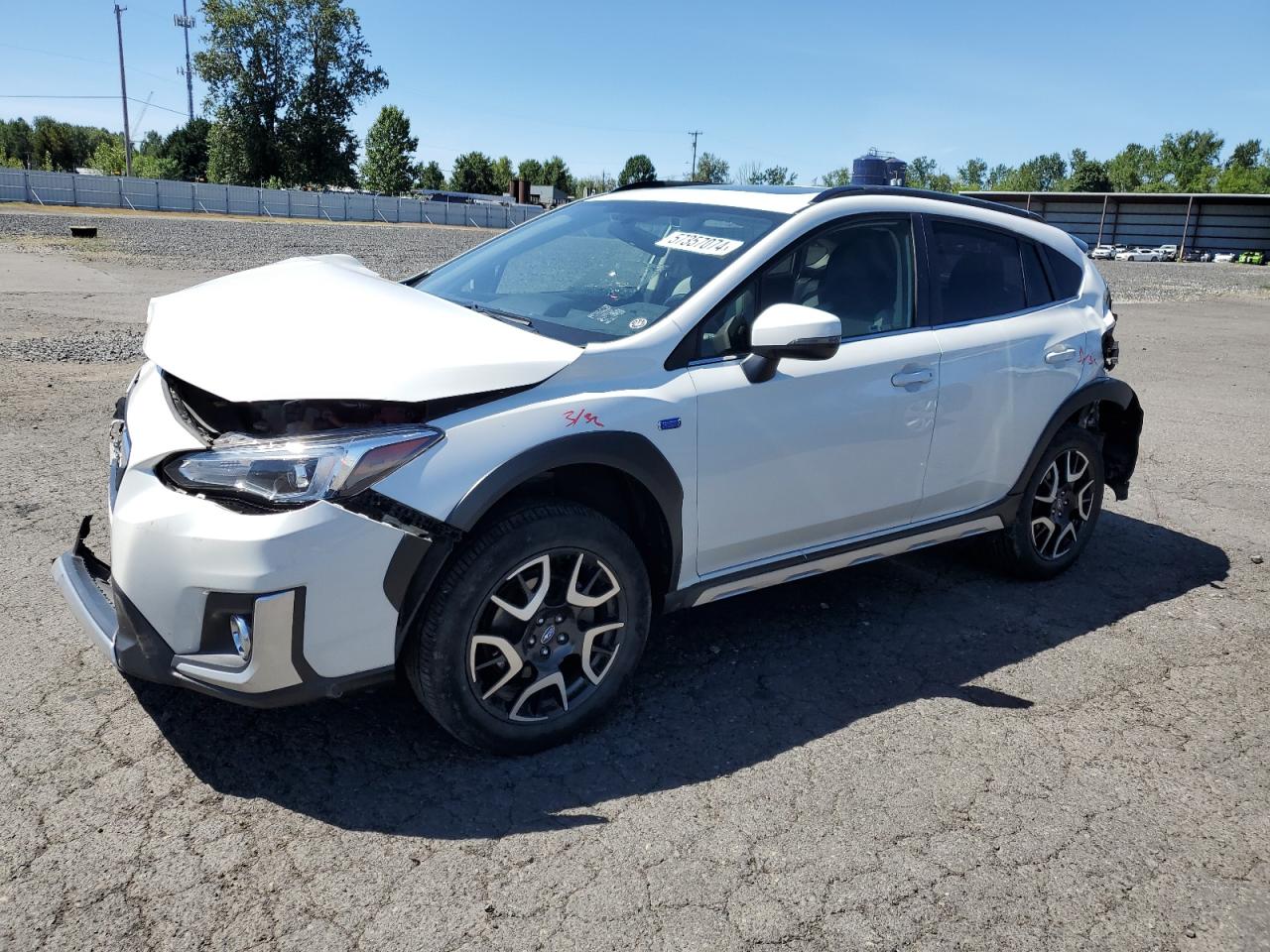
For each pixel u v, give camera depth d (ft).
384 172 327.88
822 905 8.03
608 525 9.75
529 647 9.61
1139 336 49.96
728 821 9.05
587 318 10.96
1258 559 17.01
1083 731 11.07
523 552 9.16
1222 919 8.16
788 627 13.37
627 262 11.92
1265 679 12.55
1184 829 9.35
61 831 8.32
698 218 12.38
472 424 8.89
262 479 8.18
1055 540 15.44
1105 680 12.33
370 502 8.32
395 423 8.64
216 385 8.50
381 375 8.61
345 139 269.44
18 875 7.78
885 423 12.07
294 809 8.82
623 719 10.74
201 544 8.11
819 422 11.36
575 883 8.12
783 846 8.75
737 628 13.24
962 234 13.73
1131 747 10.77
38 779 8.96
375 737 10.05
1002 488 14.15
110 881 7.79
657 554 10.73
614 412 9.68
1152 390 33.53
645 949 7.45
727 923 7.77
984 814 9.39
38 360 27.73
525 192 299.38
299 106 261.65
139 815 8.59
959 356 12.91
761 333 9.95
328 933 7.40
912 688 11.84
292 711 10.39
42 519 15.19
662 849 8.61
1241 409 30.58
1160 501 20.38
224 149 260.42
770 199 12.40
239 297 10.45
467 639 9.10
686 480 10.34
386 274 63.62
